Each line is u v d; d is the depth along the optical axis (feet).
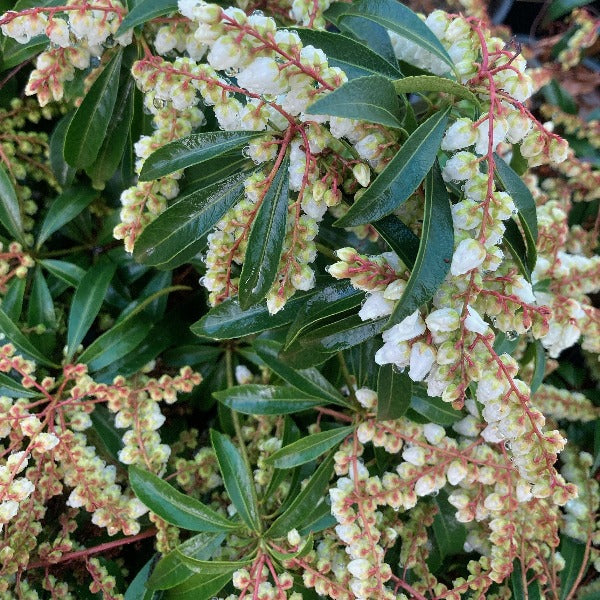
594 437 2.67
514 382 2.03
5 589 2.22
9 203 2.43
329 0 2.27
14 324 2.33
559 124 3.05
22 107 2.53
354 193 2.09
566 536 2.57
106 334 2.36
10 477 2.11
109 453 2.40
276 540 2.26
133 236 2.18
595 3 3.18
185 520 2.24
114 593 2.38
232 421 2.49
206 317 2.17
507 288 2.04
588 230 2.93
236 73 1.93
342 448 2.30
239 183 2.09
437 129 1.96
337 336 2.12
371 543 2.16
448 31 2.06
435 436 2.25
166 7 2.11
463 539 2.43
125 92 2.36
